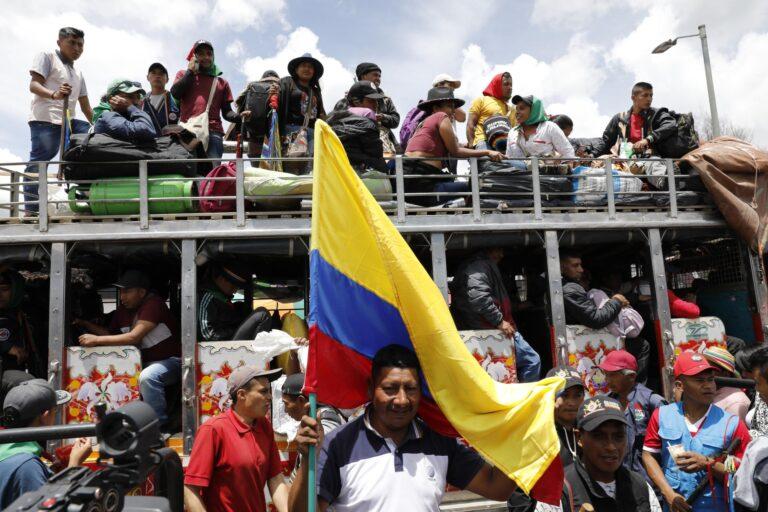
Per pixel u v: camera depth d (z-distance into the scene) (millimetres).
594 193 6043
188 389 5172
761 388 3508
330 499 2318
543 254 6664
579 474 2812
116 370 5242
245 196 5633
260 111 6715
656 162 6762
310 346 2416
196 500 3197
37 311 6520
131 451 1533
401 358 2387
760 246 6172
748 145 6457
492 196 6094
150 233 5441
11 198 6293
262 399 3432
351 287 2539
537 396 2463
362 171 6000
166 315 5746
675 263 7816
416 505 2283
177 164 5750
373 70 8062
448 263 7129
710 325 5980
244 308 7441
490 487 2541
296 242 5586
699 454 3566
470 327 5871
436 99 6566
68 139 5926
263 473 3457
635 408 4777
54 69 7035
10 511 1389
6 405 3094
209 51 7352
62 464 4574
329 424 4066
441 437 2574
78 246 5461
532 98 6574
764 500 2982
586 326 5762
